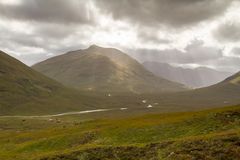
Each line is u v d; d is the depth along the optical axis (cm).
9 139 8550
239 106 6894
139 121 7100
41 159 4428
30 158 4888
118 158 4009
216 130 4884
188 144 3775
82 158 4181
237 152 3316
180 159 3372
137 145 4300
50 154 4744
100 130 6384
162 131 5456
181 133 5141
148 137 5309
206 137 3972
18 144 7262
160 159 3578
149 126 5878
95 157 4156
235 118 5272
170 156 3531
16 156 5647
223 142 3622
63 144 6153
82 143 5959
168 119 6506
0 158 5634
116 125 6825
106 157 4112
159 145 4072
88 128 7856
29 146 6444
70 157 4278
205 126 5175
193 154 3450
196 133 4956
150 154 3884
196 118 5681
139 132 5647
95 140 5875
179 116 6969
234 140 3647
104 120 9581
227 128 4850
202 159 3316
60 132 8244
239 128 4616
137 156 3950
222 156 3300
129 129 5947
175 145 3875
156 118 7406
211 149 3491
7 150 6775
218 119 5353
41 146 6322
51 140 6406
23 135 9025
